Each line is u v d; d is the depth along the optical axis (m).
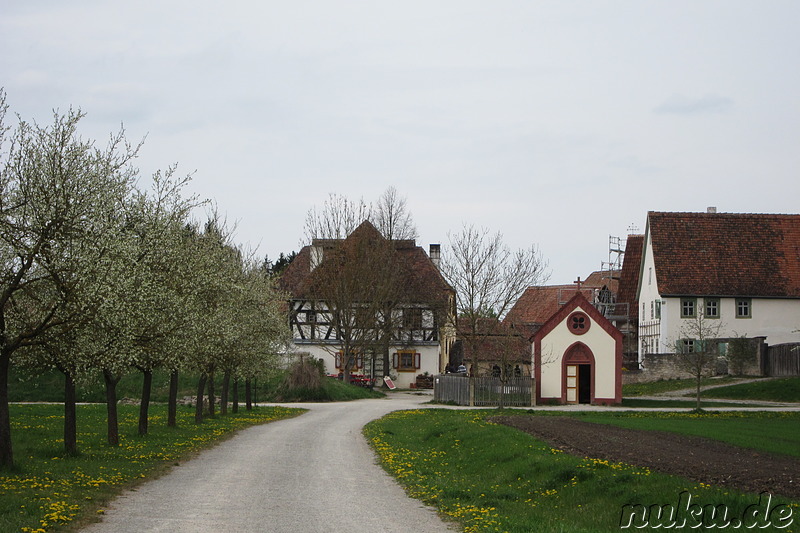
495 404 56.19
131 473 20.75
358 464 24.91
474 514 16.11
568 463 20.75
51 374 56.47
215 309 33.53
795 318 69.62
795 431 31.94
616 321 84.94
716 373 65.75
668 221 73.62
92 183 20.42
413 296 76.94
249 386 48.75
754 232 73.06
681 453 23.94
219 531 14.26
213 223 40.69
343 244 69.62
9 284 19.33
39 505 15.48
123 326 21.31
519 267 55.25
